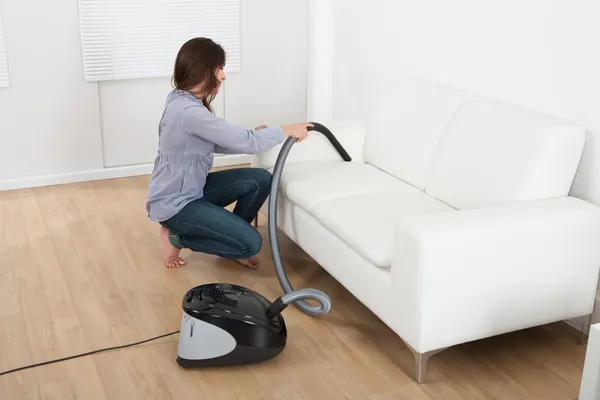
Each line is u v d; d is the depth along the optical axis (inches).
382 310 97.9
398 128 127.0
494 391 92.7
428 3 133.0
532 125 102.3
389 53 147.1
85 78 159.5
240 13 171.0
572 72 105.0
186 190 116.4
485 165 105.7
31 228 139.9
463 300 91.2
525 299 95.5
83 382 93.5
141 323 107.7
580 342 103.7
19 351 99.9
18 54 153.2
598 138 102.3
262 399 90.7
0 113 155.6
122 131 168.6
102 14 156.5
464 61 126.1
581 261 97.3
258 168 127.8
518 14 113.1
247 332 93.9
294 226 122.3
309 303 114.2
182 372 96.0
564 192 101.9
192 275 122.6
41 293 115.5
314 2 165.3
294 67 181.0
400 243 90.7
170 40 164.6
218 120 110.0
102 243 134.0
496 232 90.0
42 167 162.7
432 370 97.0
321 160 134.7
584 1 101.3
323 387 93.3
